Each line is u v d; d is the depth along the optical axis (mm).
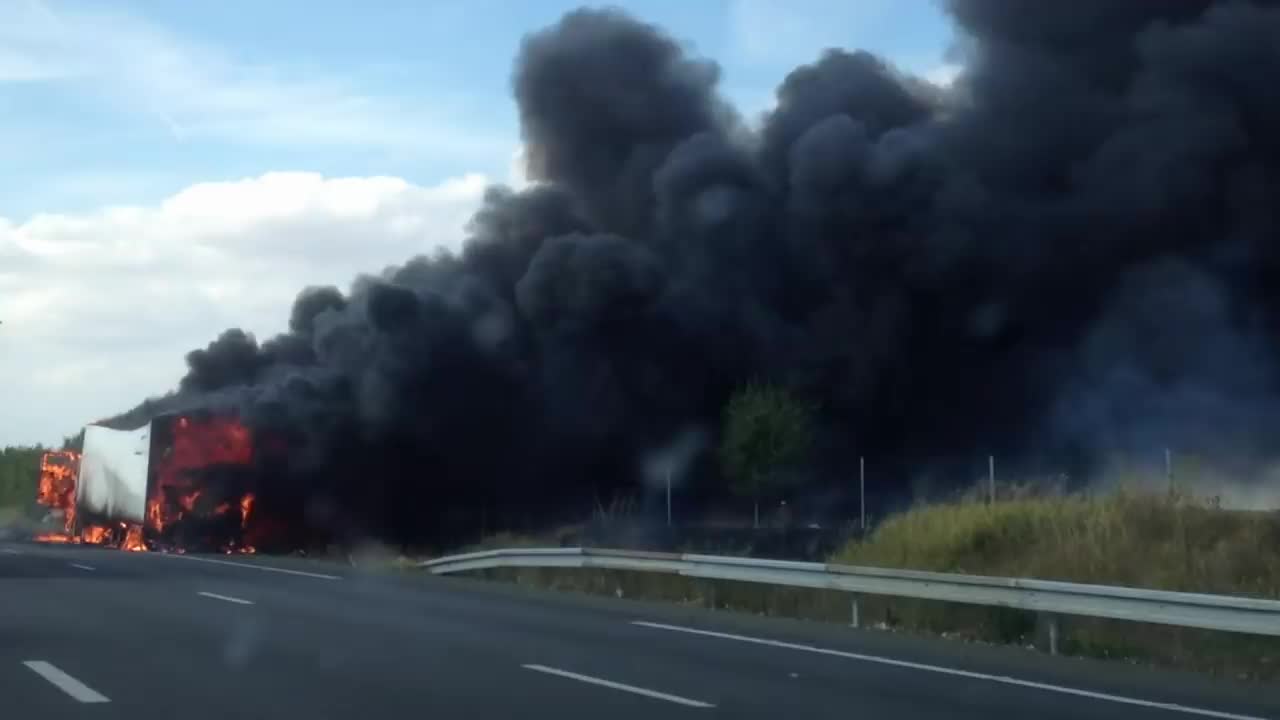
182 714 8844
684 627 14789
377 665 11336
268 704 9258
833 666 11711
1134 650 12984
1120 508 16984
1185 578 14805
